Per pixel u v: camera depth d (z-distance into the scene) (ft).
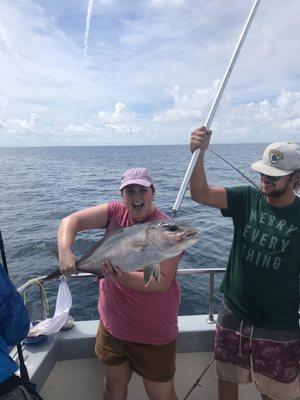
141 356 8.36
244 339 8.70
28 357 9.11
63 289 10.43
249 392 10.39
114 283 8.35
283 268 8.22
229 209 9.09
